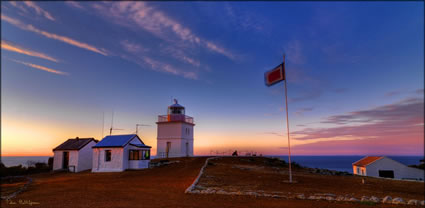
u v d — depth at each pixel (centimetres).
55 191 1520
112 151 2745
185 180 1788
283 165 3912
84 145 3114
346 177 2708
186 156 3947
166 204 1129
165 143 3906
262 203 1148
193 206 1094
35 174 2900
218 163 3073
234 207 1080
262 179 1919
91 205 1127
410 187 2031
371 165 4006
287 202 1167
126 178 2077
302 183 1783
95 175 2427
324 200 1210
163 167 2758
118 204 1138
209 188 1489
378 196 1439
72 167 2992
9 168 3023
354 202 1177
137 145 2820
